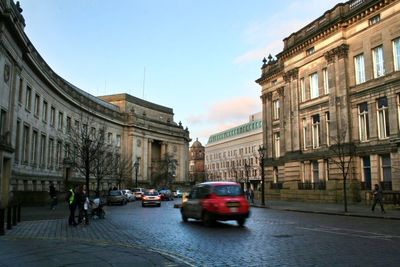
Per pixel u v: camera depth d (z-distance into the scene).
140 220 21.56
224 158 137.00
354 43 36.19
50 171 46.84
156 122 94.88
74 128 52.56
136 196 60.66
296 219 21.94
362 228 16.80
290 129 44.50
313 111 41.00
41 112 43.56
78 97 60.03
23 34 33.03
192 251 11.03
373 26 34.09
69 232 15.59
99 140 48.72
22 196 32.91
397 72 31.48
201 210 18.31
